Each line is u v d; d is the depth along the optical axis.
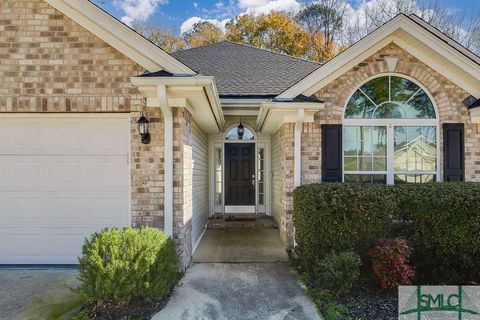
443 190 5.23
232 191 10.96
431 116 6.63
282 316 4.14
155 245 4.38
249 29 23.06
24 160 5.98
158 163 5.78
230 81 9.23
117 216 5.94
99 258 4.07
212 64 10.52
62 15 5.73
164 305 4.39
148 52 5.55
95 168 5.96
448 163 6.48
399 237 5.08
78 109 5.75
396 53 6.56
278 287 5.02
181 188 5.76
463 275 5.25
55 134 5.98
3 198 5.96
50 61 5.73
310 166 6.64
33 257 5.96
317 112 6.61
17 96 5.73
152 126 5.79
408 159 6.64
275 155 9.77
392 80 6.67
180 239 5.72
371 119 6.66
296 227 5.88
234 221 10.06
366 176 6.66
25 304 4.47
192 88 5.24
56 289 4.96
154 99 5.68
